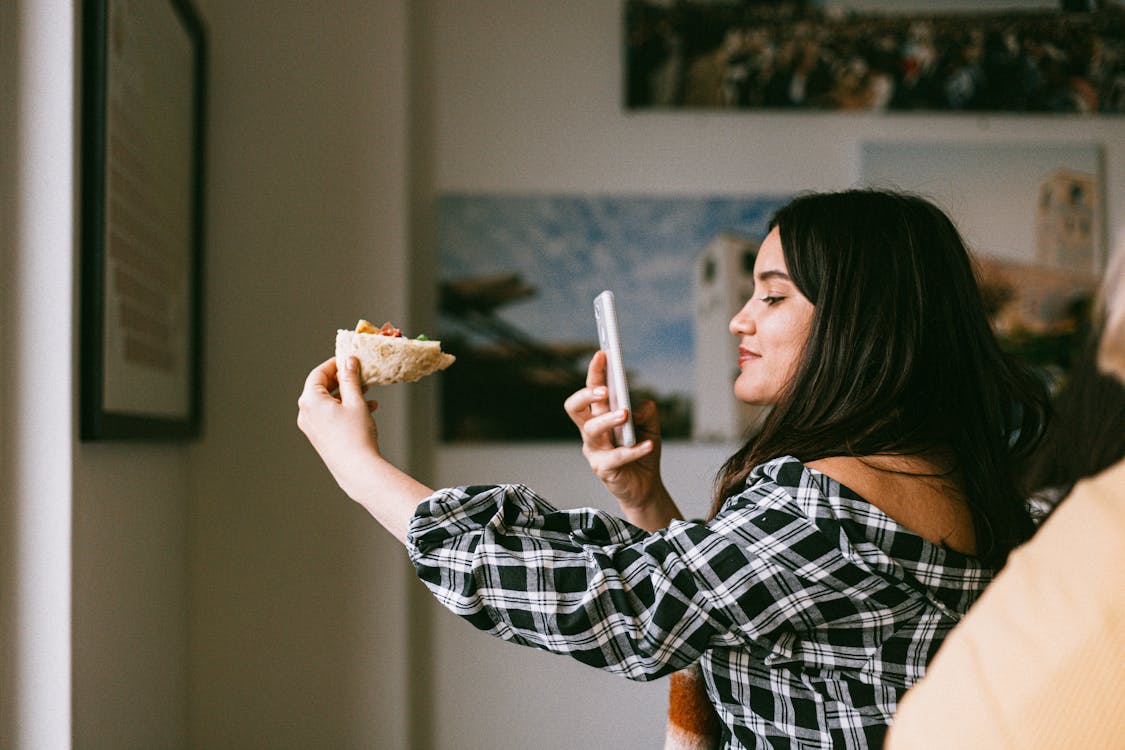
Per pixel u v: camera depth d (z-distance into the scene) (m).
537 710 2.27
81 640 1.36
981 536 0.77
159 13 1.69
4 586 1.27
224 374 2.13
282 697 2.11
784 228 0.89
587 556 0.74
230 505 2.11
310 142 2.17
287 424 2.13
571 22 2.37
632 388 2.33
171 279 1.79
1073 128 2.39
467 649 2.26
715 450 2.32
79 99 1.32
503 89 2.35
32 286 1.29
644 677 0.72
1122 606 0.33
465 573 0.73
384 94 2.19
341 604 2.12
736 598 0.70
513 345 2.32
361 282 2.16
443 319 2.31
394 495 0.80
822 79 2.35
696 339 2.33
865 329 0.82
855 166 2.38
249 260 2.15
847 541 0.71
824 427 0.81
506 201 2.33
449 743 2.25
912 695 0.38
